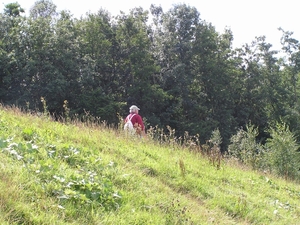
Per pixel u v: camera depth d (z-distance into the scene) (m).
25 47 39.66
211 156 10.23
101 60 43.09
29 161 5.62
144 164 7.66
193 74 50.69
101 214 4.97
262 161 15.34
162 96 42.97
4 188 4.46
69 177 5.53
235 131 47.16
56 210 4.60
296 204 9.05
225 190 8.16
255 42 54.94
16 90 37.75
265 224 7.01
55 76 37.62
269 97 52.72
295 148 17.06
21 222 4.17
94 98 38.84
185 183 7.49
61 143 7.24
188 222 5.65
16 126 7.57
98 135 8.77
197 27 50.62
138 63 44.72
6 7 49.31
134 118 11.73
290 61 55.97
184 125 43.47
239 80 53.62
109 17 48.34
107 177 6.32
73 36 42.72
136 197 5.91
